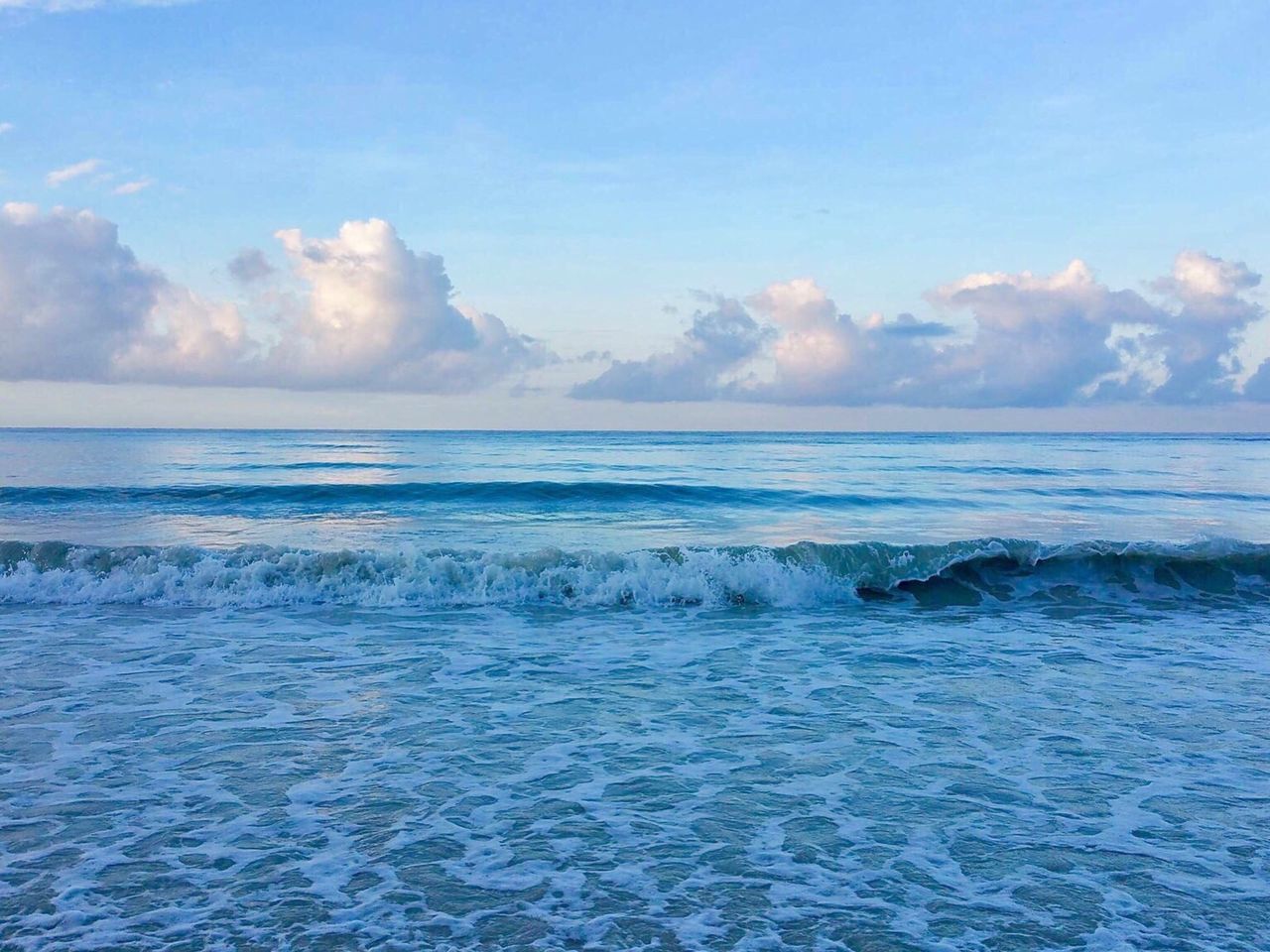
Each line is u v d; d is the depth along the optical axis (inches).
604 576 466.0
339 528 698.8
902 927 159.9
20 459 1437.0
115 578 457.1
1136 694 305.0
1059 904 167.9
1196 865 183.8
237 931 156.9
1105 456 1910.7
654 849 190.1
